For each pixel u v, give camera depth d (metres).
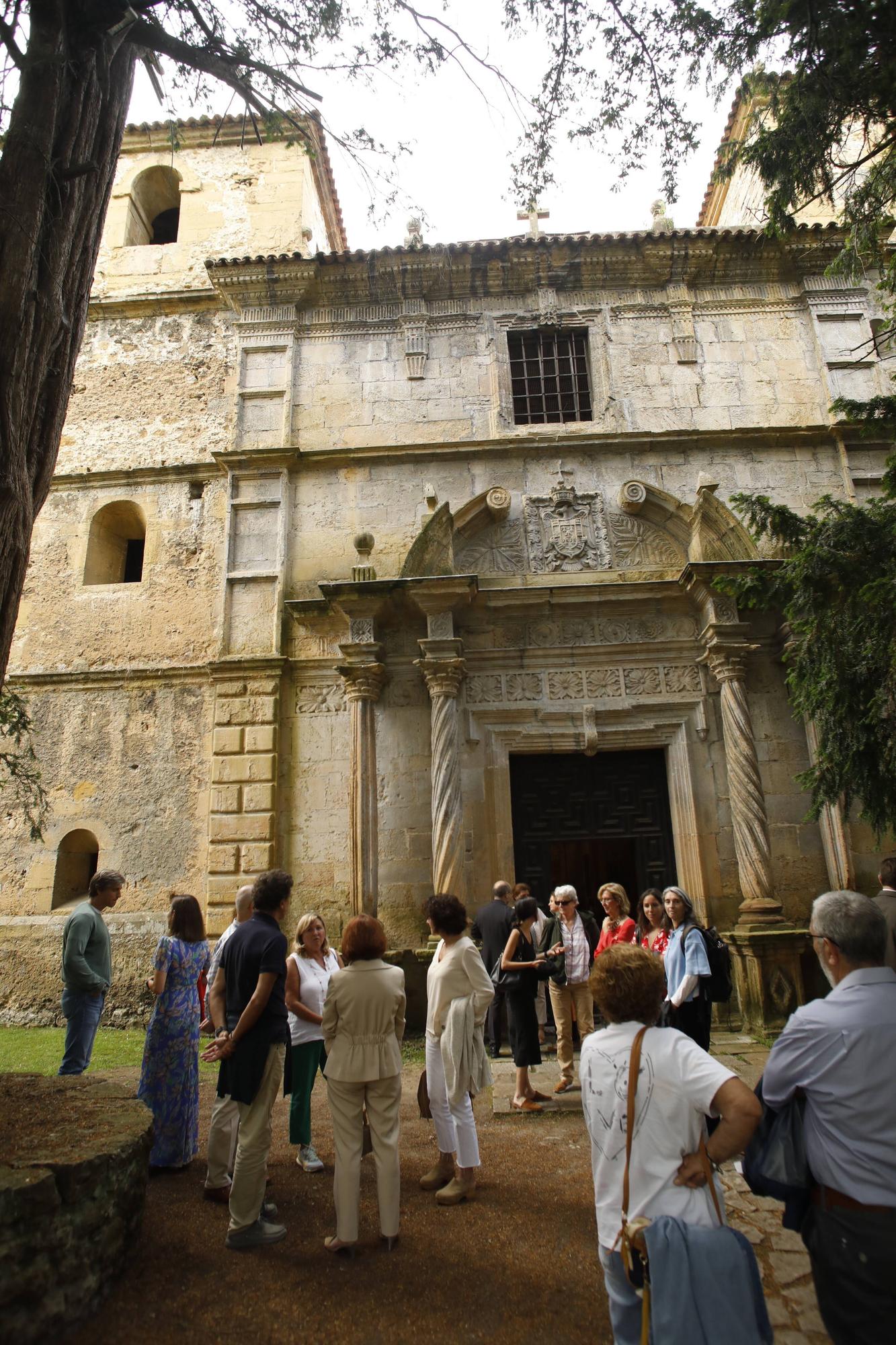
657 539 13.03
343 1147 4.58
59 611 13.53
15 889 12.26
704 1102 2.61
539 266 14.35
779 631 11.98
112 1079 8.35
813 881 11.52
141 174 16.66
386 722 12.20
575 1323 3.80
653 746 12.08
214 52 6.73
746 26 7.51
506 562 12.95
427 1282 4.20
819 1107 2.78
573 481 13.34
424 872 11.62
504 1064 9.27
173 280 15.62
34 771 9.70
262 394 14.10
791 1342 3.61
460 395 14.00
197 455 14.22
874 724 8.39
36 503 5.16
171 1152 5.82
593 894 15.95
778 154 7.98
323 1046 6.12
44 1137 4.21
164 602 13.41
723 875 11.52
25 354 4.92
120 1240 4.14
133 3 6.19
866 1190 2.63
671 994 6.07
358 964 4.78
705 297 14.40
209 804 12.21
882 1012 2.79
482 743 12.02
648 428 13.62
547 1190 5.39
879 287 9.45
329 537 13.38
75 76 5.67
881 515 8.64
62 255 5.32
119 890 7.32
